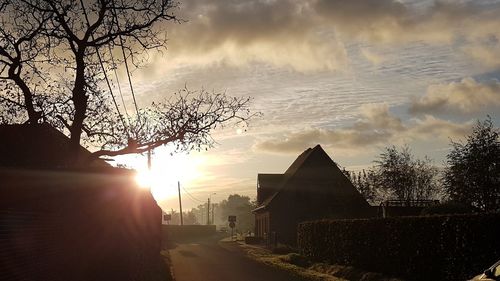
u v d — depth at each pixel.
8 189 6.79
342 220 28.28
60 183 8.80
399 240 21.53
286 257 36.00
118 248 11.19
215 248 52.44
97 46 17.64
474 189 36.28
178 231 83.19
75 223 9.56
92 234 10.23
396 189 52.59
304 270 27.73
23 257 6.94
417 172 53.78
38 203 7.63
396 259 21.73
